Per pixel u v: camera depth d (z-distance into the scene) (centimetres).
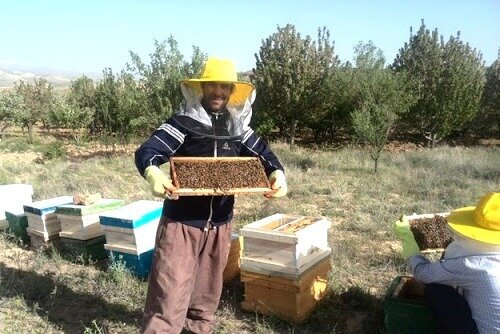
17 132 1540
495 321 155
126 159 835
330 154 941
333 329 210
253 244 223
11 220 347
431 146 1178
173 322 178
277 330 214
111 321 224
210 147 178
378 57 1162
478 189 537
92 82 1340
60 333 214
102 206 304
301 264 216
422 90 1143
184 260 179
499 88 1267
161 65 852
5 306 238
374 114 716
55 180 590
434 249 205
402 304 191
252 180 175
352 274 277
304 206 469
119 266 268
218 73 166
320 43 1151
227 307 235
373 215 430
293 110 1155
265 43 1174
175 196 159
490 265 155
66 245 306
